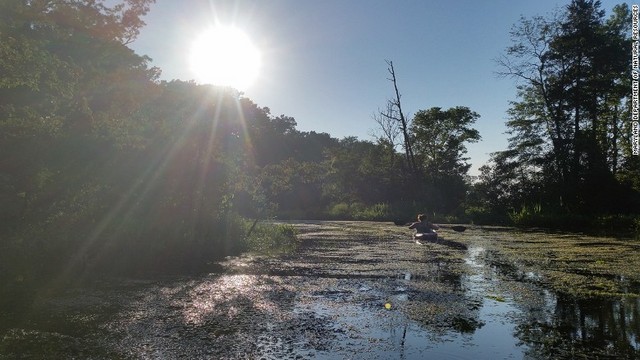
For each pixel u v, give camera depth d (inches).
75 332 233.3
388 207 1701.5
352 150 2222.0
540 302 303.9
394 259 510.6
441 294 326.6
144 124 576.4
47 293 320.8
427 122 2186.3
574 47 1464.1
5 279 351.9
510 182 1626.5
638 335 232.2
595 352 208.5
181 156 564.4
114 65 809.5
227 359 196.9
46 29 677.3
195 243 529.0
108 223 487.5
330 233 914.7
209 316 264.7
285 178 1886.1
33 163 438.9
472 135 2185.0
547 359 199.5
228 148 651.5
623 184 1344.7
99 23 796.6
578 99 1462.8
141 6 836.0
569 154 1469.0
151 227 509.4
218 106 638.5
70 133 472.1
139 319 257.6
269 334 231.0
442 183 1831.9
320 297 315.0
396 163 1956.2
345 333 233.6
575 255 552.7
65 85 535.8
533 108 1625.2
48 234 435.5
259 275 401.4
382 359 197.2
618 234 901.8
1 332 232.4
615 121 1635.1
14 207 444.5
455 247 645.3
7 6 615.8
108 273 398.3
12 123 438.9
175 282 366.0
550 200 1435.8
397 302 300.8
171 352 204.8
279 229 789.2
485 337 228.4
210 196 606.9
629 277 397.4
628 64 1448.1
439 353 205.8
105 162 486.0
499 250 605.6
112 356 199.6
